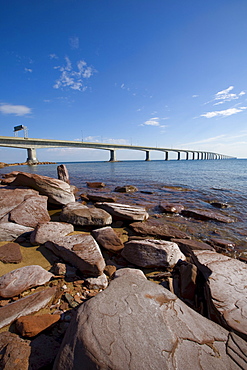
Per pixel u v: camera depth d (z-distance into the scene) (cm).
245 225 676
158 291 232
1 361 172
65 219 591
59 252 381
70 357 156
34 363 171
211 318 232
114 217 677
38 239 435
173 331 178
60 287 300
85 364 150
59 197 766
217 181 1922
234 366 156
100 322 180
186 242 482
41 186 733
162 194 1233
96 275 326
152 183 1788
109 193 1262
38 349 188
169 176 2491
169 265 364
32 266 326
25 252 404
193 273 307
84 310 196
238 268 319
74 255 351
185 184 1703
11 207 544
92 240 402
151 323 183
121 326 176
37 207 575
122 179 2144
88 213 601
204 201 1042
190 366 151
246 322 213
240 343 179
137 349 157
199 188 1468
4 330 216
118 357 151
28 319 221
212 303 241
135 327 176
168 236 537
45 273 319
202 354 162
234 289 265
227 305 236
